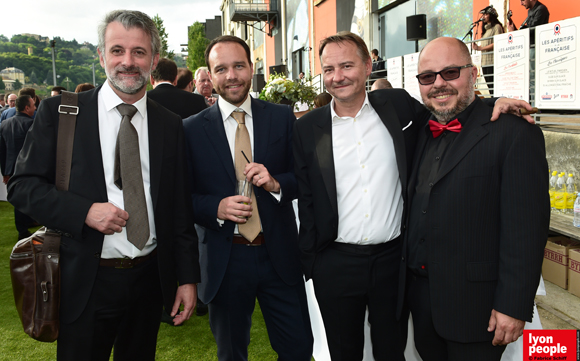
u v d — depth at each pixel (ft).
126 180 4.87
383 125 6.07
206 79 13.93
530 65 13.58
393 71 21.17
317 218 6.03
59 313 4.86
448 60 4.91
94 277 4.83
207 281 6.26
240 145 6.23
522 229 4.40
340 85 5.78
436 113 5.10
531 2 15.34
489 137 4.68
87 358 4.95
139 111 5.14
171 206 5.41
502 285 4.47
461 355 4.89
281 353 6.43
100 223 4.56
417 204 5.31
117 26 4.85
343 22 39.70
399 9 30.78
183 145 5.66
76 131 4.86
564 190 11.10
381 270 5.90
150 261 5.30
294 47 57.00
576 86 11.17
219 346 6.43
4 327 9.53
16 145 16.80
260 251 6.18
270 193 6.10
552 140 12.14
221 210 5.82
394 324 6.03
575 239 9.46
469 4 22.62
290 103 15.61
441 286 4.89
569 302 9.16
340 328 6.09
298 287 6.41
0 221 18.92
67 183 4.77
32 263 4.80
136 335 5.38
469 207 4.71
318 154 6.02
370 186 5.90
